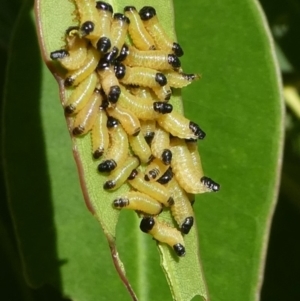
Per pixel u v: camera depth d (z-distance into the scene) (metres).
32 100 0.33
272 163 0.32
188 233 0.29
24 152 0.33
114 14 0.29
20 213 0.33
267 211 0.32
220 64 0.32
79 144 0.28
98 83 0.28
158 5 0.29
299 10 0.36
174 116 0.29
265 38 0.32
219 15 0.32
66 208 0.33
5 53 0.35
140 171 0.29
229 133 0.32
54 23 0.28
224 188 0.32
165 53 0.29
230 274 0.32
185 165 0.29
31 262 0.33
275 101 0.32
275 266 0.36
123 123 0.28
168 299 0.33
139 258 0.33
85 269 0.33
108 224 0.28
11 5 0.35
